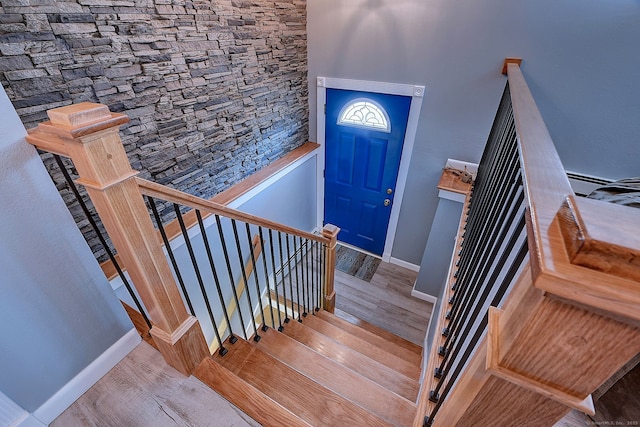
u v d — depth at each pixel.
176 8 1.85
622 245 0.31
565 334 0.40
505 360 0.48
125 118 0.79
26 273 0.93
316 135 3.53
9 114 0.81
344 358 1.88
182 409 1.15
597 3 1.92
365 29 2.72
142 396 1.18
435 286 3.36
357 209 3.79
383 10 2.56
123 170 0.84
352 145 3.38
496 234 1.01
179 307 1.16
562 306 0.38
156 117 1.94
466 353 0.80
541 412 0.52
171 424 1.11
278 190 3.16
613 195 1.02
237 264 2.83
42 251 0.96
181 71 2.00
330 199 3.91
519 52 2.25
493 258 0.91
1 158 0.82
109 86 1.66
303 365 1.59
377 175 3.41
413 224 3.50
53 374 1.08
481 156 2.74
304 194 3.67
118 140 0.81
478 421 0.62
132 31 1.67
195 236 2.27
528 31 2.17
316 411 1.26
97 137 0.75
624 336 0.36
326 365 1.59
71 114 0.70
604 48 2.01
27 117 1.40
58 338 1.07
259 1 2.38
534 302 0.41
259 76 2.62
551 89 2.26
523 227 0.67
